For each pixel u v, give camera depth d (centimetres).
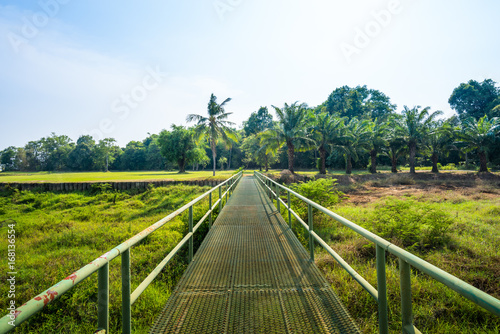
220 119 4088
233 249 485
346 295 420
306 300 300
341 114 7244
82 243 902
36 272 602
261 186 1659
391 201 863
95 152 8681
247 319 266
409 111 3694
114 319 412
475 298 114
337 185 2738
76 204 2147
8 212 1944
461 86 6794
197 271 386
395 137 3856
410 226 704
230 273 377
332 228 869
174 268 609
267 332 245
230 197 1288
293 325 254
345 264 267
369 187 2623
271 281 348
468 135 3684
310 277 359
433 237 684
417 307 394
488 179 3031
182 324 260
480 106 6581
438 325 349
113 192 2466
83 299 448
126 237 926
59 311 427
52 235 1009
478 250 601
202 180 2683
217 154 8238
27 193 2470
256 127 7481
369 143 3984
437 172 4038
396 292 417
